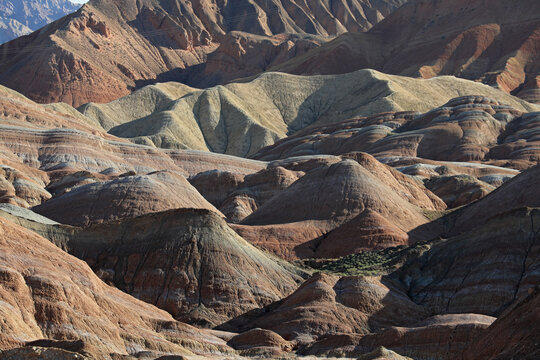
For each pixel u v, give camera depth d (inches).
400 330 2354.8
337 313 2768.2
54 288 2222.0
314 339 2630.4
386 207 4392.2
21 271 2241.6
